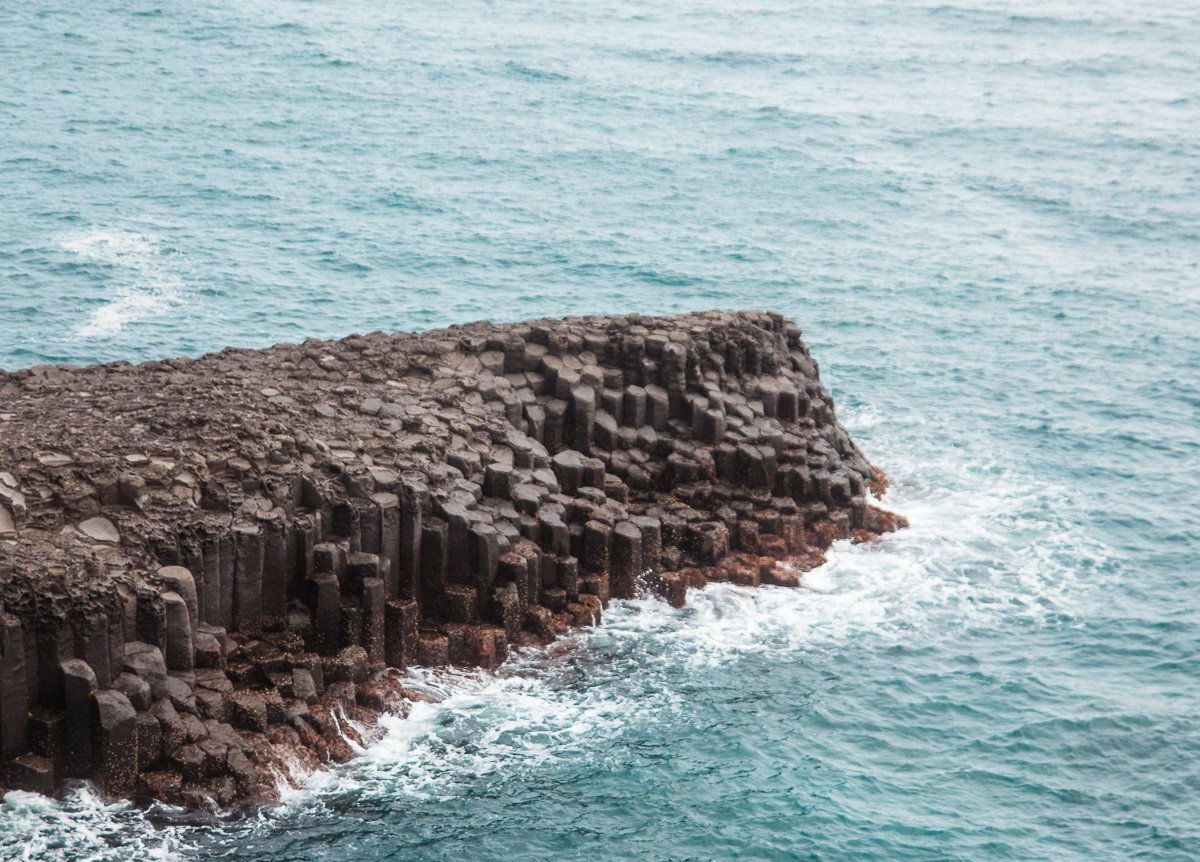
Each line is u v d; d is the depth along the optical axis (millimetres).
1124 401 67562
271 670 38594
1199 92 147125
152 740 35031
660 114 127188
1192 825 37125
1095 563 51562
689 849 35719
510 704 41000
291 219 89438
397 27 161500
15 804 33781
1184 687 43719
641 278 83062
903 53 165500
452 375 50375
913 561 50875
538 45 157500
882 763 39625
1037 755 40156
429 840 35250
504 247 86938
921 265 88688
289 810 35719
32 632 34250
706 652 44469
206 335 69938
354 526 41375
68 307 72250
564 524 45281
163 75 127375
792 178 108188
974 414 65375
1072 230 98000
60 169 95750
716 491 50562
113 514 38125
